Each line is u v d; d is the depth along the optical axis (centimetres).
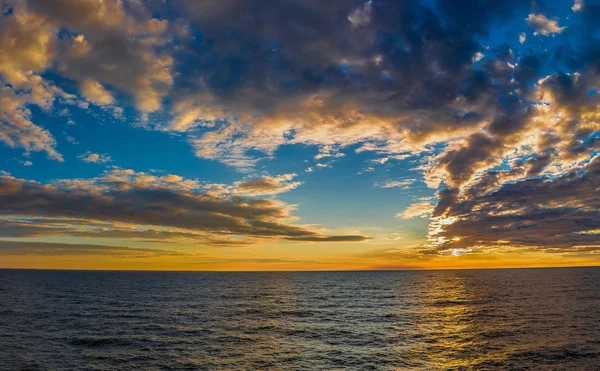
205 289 7900
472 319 3681
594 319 3491
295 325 3428
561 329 3033
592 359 2166
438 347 2527
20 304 4762
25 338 2741
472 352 2377
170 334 2967
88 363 2133
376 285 9475
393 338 2833
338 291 7512
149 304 5028
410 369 2047
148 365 2111
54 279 11050
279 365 2122
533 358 2208
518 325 3259
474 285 8788
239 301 5541
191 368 2058
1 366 2055
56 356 2269
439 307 4716
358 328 3266
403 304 5100
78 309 4409
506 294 6234
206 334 2981
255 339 2803
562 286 7738
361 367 2084
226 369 2044
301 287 8806
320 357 2291
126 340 2730
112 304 4966
